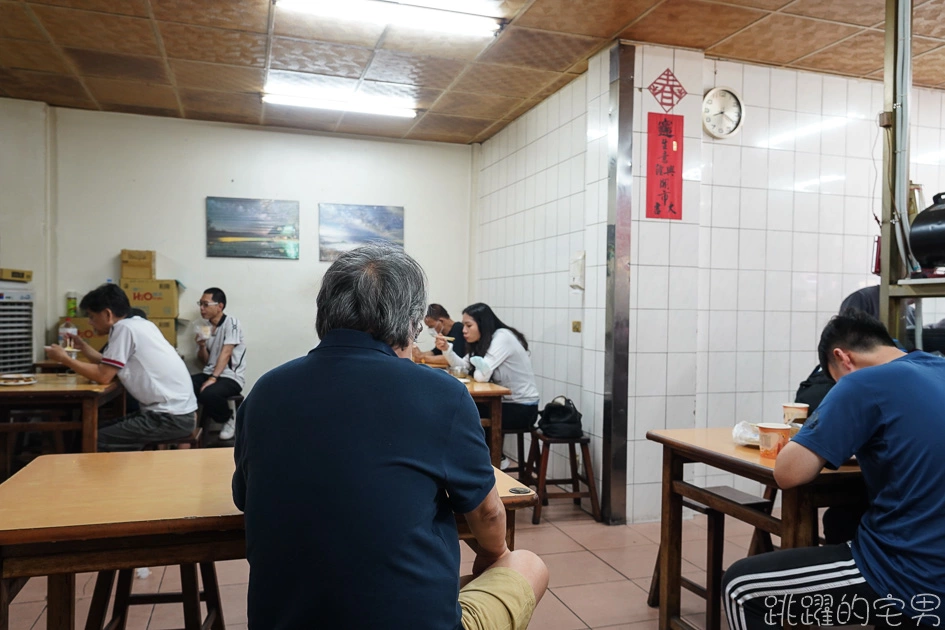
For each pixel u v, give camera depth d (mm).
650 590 2762
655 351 3863
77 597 2754
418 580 1124
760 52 3930
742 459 2094
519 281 5371
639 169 3799
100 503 1485
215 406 5141
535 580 1452
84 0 3412
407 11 3459
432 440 1180
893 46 2289
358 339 1256
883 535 1686
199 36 3848
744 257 4129
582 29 3641
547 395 4863
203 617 2564
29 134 5188
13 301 4805
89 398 3266
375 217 6109
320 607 1093
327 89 4797
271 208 5840
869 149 4395
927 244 2104
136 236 5559
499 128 5742
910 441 1644
